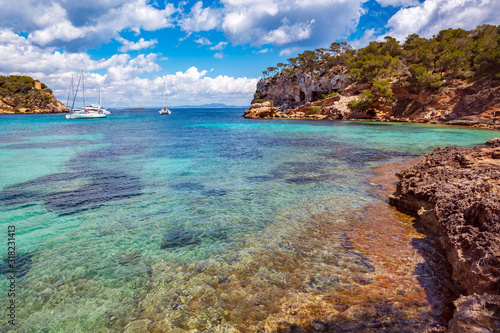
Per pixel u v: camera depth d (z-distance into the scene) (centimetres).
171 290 555
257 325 451
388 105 7062
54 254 698
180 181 1388
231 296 530
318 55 13275
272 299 516
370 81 7875
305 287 548
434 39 8950
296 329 438
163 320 475
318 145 2720
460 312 385
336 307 486
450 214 703
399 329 429
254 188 1262
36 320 483
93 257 684
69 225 872
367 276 579
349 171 1595
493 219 559
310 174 1527
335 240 753
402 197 992
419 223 859
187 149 2462
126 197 1143
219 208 1013
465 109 5666
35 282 587
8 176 1478
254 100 15250
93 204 1061
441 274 578
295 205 1038
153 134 3959
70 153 2236
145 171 1608
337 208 1002
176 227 855
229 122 7219
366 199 1099
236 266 634
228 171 1606
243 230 827
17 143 2875
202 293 542
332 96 8962
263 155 2136
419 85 6450
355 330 430
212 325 458
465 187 821
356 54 11581
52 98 16650
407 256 659
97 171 1606
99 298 537
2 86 14738
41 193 1191
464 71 6419
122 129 4916
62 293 552
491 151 1349
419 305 484
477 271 464
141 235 802
